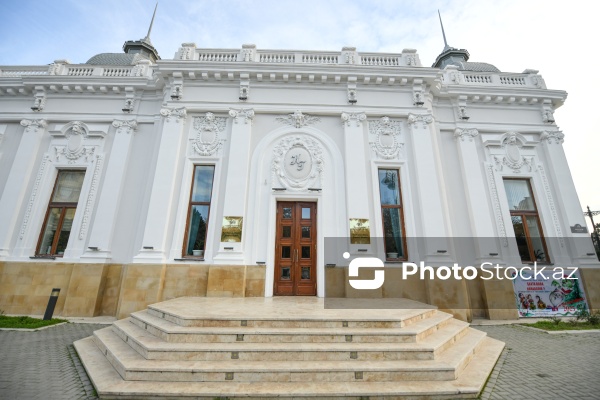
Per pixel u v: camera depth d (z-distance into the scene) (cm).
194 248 921
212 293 836
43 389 396
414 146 1008
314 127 1032
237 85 1049
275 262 917
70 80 1072
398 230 959
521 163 1084
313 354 437
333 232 923
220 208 937
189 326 500
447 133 1115
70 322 792
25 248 936
